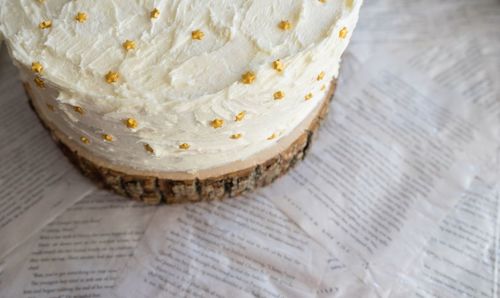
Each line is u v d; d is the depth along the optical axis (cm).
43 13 41
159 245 48
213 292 46
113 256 47
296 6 41
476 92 55
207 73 39
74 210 49
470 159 52
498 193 51
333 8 41
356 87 55
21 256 47
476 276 47
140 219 49
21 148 51
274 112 41
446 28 59
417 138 53
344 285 46
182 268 47
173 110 39
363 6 60
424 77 56
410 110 54
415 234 49
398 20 59
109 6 41
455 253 48
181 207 49
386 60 57
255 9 41
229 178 45
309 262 47
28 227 48
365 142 52
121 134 41
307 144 48
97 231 48
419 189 50
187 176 45
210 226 48
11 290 45
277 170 48
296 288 46
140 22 40
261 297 46
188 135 41
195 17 40
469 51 58
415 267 47
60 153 51
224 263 47
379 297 46
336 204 50
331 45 40
